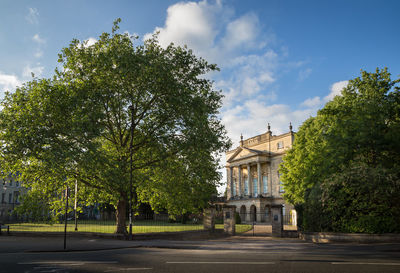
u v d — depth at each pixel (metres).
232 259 11.31
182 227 35.16
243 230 35.56
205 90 26.75
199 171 24.75
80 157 21.50
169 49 26.42
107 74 24.28
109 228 33.47
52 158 20.64
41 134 22.00
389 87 29.42
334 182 20.39
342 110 28.38
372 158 23.73
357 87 30.86
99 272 8.97
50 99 22.67
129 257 12.33
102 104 23.47
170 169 25.16
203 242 20.84
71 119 22.70
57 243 19.52
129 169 23.56
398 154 22.84
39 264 10.58
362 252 13.34
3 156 22.88
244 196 80.75
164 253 13.84
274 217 27.55
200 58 26.86
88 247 17.03
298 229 26.81
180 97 23.98
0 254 14.00
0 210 65.12
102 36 25.31
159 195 27.81
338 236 19.12
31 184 25.72
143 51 25.17
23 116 22.23
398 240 17.45
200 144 24.00
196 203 27.66
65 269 9.53
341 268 8.99
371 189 18.84
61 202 27.19
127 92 24.31
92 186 25.08
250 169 82.38
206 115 25.08
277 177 75.06
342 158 23.39
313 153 31.78
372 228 18.11
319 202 20.92
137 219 43.31
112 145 27.22
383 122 24.08
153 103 25.72
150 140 25.27
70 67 24.00
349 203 19.42
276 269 8.99
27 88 24.30
